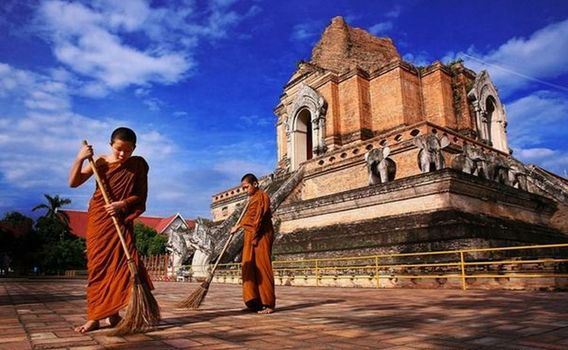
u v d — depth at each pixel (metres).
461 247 13.03
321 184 24.45
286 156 34.16
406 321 5.55
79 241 52.22
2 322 5.78
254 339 4.37
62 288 16.34
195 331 4.89
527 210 19.66
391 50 37.12
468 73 29.02
